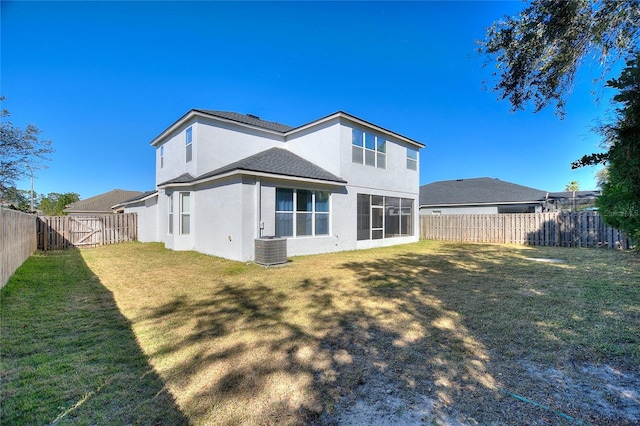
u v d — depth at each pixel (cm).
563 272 710
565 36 327
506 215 1498
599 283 591
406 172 1541
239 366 274
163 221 1388
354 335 346
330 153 1198
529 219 1423
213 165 1199
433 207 2341
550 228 1355
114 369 268
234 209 924
